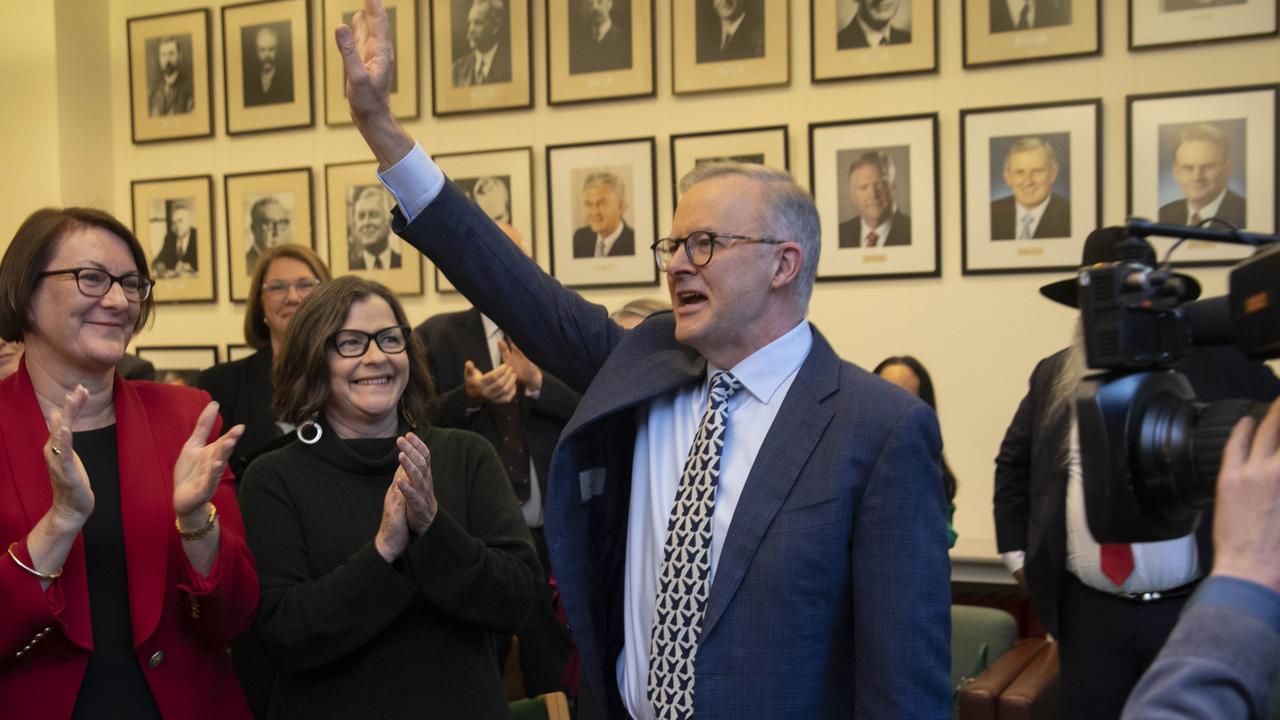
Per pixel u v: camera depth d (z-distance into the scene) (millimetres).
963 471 4836
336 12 5941
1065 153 4645
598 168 5395
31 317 2094
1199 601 918
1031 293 4715
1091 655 3102
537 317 2094
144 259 2229
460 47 5637
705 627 1806
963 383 4836
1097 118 4582
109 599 2047
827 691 1808
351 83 1915
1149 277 1087
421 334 4438
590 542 2049
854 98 4973
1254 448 945
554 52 5453
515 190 5555
